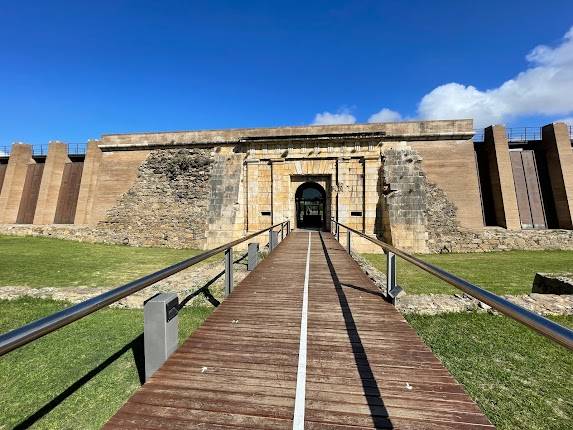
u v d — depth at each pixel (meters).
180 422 2.72
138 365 5.02
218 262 12.78
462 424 2.72
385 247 5.77
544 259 15.87
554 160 21.06
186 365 3.65
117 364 5.05
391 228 18.38
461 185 19.30
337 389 3.20
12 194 26.19
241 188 20.28
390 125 19.62
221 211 20.14
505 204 19.94
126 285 2.88
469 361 5.11
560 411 3.91
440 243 18.39
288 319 5.12
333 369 3.59
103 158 22.75
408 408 2.92
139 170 22.08
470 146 19.59
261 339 4.37
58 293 8.35
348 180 19.36
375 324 4.92
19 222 25.81
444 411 2.87
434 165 19.55
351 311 5.48
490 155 21.41
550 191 21.34
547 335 1.78
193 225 20.30
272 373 3.50
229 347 4.12
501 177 20.36
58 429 3.72
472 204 19.12
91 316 6.95
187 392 3.14
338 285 7.14
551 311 6.93
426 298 7.75
